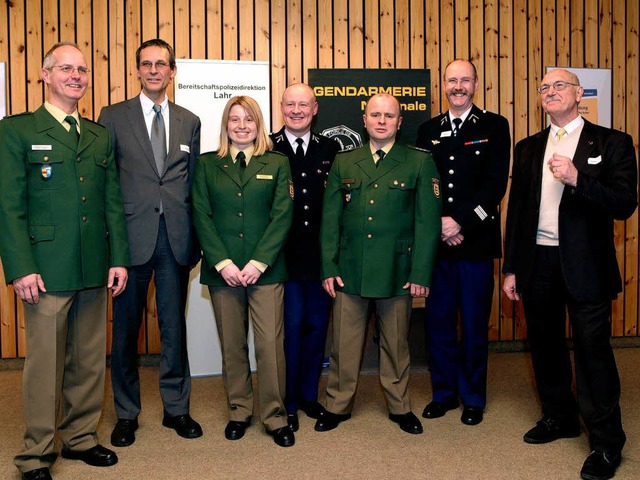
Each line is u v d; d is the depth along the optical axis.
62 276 2.44
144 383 3.99
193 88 4.26
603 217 2.58
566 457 2.70
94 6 4.40
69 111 2.56
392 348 3.04
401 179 2.97
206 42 4.50
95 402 2.67
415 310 4.26
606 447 2.52
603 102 4.87
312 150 3.26
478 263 3.19
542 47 4.81
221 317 2.91
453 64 3.21
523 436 2.95
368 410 3.37
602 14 4.86
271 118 4.56
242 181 2.88
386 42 4.64
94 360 2.65
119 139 2.91
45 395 2.45
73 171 2.49
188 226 2.97
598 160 2.56
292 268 3.15
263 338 2.87
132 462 2.66
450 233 3.10
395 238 2.95
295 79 4.57
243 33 4.52
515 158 2.95
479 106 4.77
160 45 2.97
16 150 2.40
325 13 4.58
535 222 2.73
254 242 2.86
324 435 2.98
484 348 3.22
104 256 2.61
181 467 2.60
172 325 2.99
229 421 3.00
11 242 2.35
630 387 3.80
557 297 2.76
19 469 2.44
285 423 2.91
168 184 2.92
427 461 2.66
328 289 3.01
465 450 2.79
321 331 3.29
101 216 2.61
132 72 4.46
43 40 4.38
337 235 3.04
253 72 4.35
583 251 2.55
